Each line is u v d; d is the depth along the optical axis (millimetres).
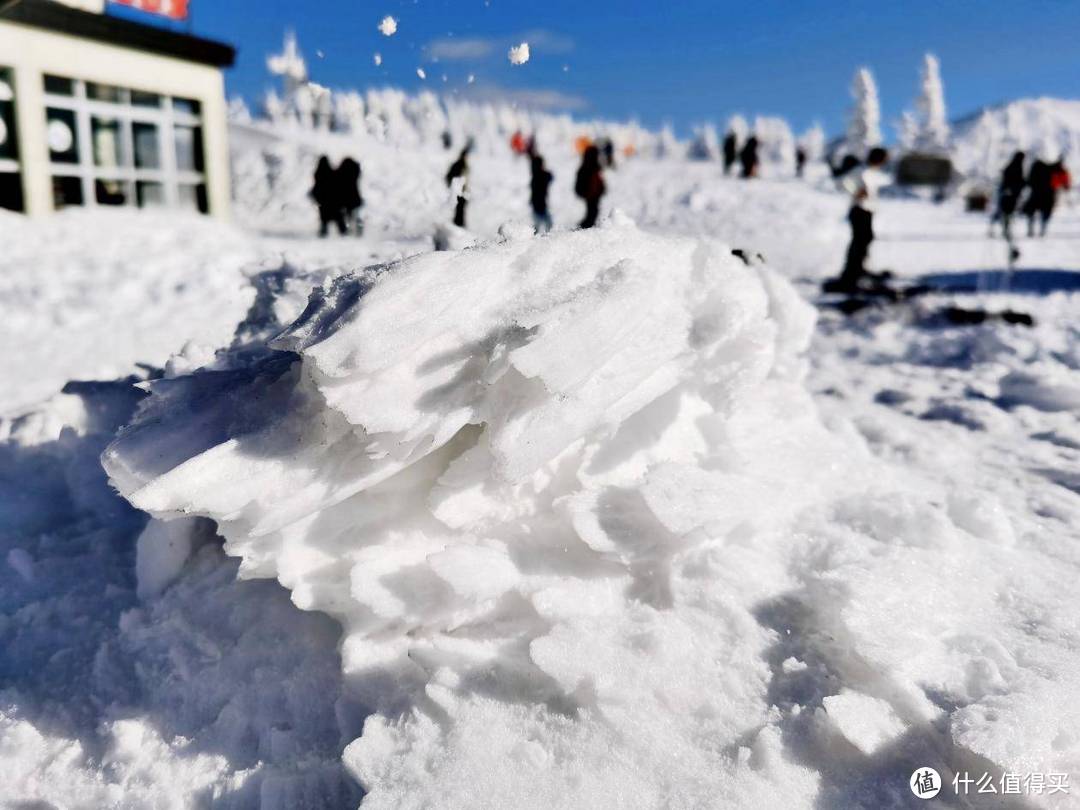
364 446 2143
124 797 2061
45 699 2414
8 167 14430
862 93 49062
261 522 2086
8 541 3295
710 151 63188
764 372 2652
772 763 1812
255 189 24531
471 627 2203
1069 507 3395
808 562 2426
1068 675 2053
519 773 1841
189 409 2447
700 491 2293
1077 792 1729
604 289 2234
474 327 2230
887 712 1916
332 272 3914
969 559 2611
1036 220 22250
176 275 10594
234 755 2129
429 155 30094
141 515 3471
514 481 2111
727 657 2092
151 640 2535
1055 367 5680
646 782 1808
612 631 2090
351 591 2146
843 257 14242
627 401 2320
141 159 16703
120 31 15414
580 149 35750
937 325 7758
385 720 2037
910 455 4172
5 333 7855
